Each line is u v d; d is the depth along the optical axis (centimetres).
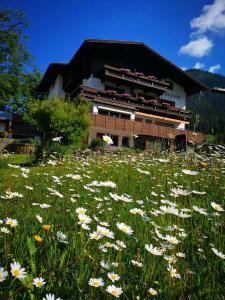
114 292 131
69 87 3048
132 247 202
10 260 157
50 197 353
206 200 356
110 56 2736
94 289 135
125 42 2622
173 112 3039
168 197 360
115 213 277
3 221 197
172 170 585
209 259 193
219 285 157
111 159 924
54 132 1326
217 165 604
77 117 1367
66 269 159
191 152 761
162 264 175
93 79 2633
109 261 164
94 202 303
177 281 155
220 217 271
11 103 3125
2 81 2897
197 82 3062
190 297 146
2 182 454
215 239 218
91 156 1045
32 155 1298
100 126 2358
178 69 3003
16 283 143
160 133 2664
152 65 2998
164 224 236
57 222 247
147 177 534
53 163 654
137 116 2864
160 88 2897
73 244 183
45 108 1358
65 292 139
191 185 457
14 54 3000
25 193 373
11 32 2942
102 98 2481
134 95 2850
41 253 171
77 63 2756
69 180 482
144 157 877
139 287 150
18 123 3183
